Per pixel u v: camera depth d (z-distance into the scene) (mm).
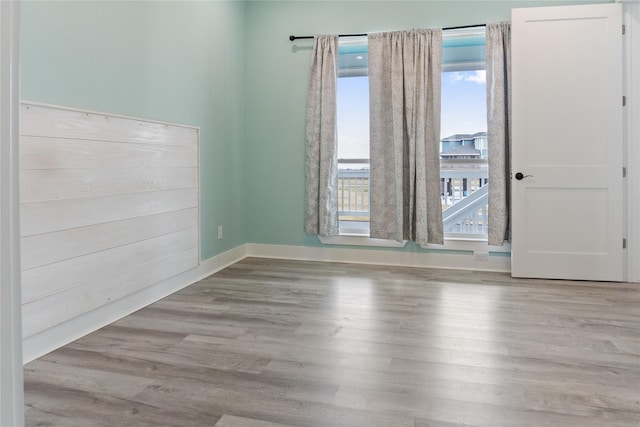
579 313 2523
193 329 2283
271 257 4203
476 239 3688
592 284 3197
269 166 4164
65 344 2068
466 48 3730
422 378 1729
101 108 2281
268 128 4145
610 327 2291
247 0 4117
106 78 2316
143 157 2619
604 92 3215
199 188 3299
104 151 2293
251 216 4242
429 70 3654
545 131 3316
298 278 3393
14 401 440
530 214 3367
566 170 3295
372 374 1766
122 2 2439
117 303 2436
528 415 1459
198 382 1700
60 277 2029
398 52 3678
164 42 2840
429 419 1436
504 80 3498
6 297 425
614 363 1858
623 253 3254
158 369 1814
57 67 2002
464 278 3389
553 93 3293
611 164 3223
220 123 3666
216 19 3566
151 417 1454
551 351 1987
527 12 3303
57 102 2002
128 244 2500
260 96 4145
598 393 1604
